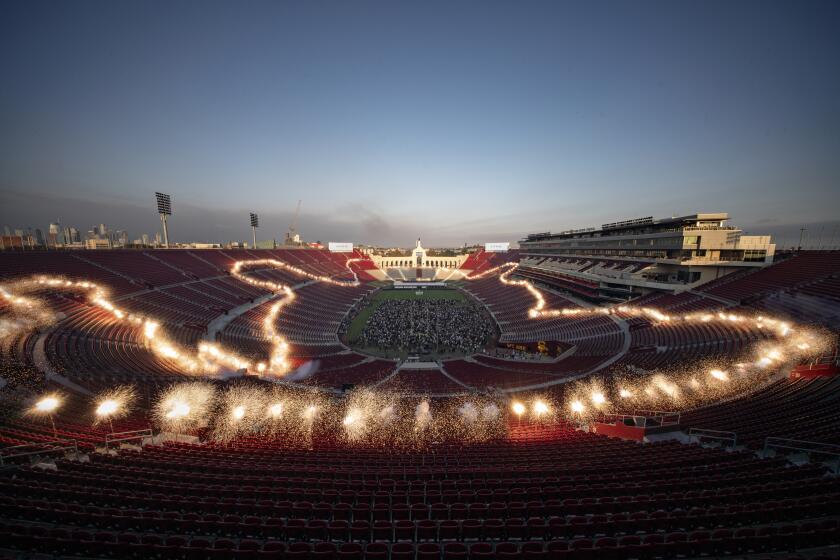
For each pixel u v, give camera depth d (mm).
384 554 9617
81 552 9641
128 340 36969
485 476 15234
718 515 10930
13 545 9812
